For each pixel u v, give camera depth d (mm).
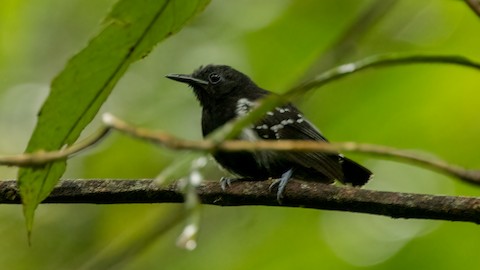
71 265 13109
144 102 14078
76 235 13328
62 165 5152
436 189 11914
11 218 13508
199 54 13906
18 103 14242
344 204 7020
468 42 11812
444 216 6562
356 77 11602
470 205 6457
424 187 11992
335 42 11656
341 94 11719
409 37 12703
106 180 7395
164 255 12438
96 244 13141
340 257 10875
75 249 13266
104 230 13195
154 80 14234
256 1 13500
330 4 12727
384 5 11789
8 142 14398
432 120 11102
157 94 14109
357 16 11727
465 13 11953
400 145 11133
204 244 12109
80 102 4977
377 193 6871
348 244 10938
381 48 12781
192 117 13789
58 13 13852
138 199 7348
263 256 11250
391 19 12797
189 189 3883
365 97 11539
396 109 11328
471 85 11039
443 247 10391
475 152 10852
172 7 4938
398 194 6750
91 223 13352
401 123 11211
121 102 14164
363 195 6902
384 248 10680
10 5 12883
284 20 12906
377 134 11328
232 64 13000
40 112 4902
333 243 11016
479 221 6469
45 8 13664
